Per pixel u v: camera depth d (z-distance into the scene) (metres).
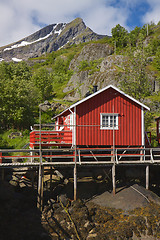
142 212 15.32
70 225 14.55
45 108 42.28
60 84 94.38
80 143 19.23
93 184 19.94
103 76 60.34
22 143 30.00
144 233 13.82
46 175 22.52
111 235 13.56
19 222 12.87
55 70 126.88
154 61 61.66
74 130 19.22
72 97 61.56
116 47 111.06
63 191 19.14
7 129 34.31
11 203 14.77
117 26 115.56
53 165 17.23
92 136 19.52
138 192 17.53
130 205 16.05
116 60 64.62
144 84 28.91
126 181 20.98
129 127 20.23
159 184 21.03
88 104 19.67
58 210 16.12
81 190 18.84
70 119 21.75
